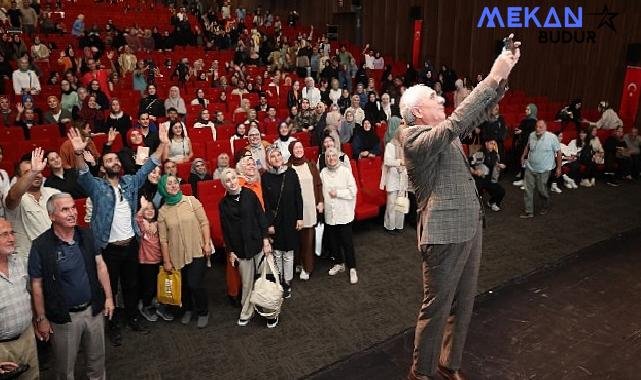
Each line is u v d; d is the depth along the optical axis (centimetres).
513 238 588
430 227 210
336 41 1892
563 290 409
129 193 397
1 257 280
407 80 1407
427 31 1559
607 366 303
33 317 297
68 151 602
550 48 1206
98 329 312
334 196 480
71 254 295
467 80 1327
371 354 334
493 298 400
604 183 846
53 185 506
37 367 300
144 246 407
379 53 1608
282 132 677
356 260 538
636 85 1041
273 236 455
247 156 473
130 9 1820
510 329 349
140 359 366
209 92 1139
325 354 364
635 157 846
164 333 404
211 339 392
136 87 1118
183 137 713
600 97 1125
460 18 1423
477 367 304
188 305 419
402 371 313
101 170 517
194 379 339
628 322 355
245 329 406
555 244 566
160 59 1386
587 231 607
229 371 347
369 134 718
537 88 1248
